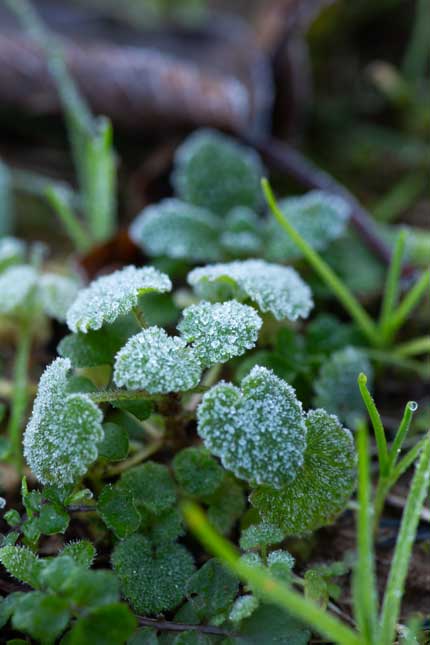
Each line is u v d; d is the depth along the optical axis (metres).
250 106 0.47
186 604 0.26
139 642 0.25
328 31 0.55
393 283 0.33
